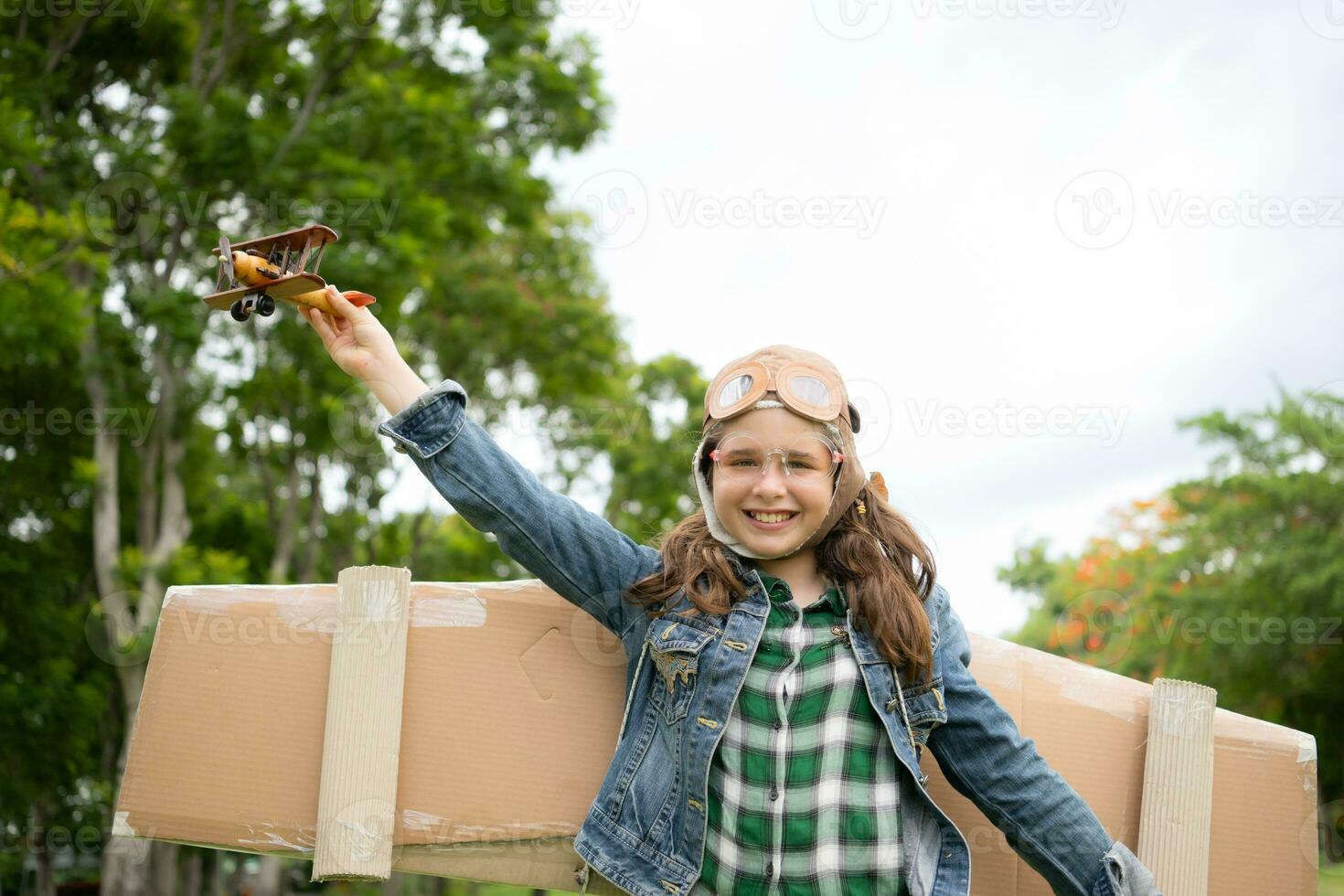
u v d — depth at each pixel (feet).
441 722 6.63
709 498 6.37
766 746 6.00
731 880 5.91
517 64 41.06
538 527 6.29
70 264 35.81
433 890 60.49
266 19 39.22
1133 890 6.10
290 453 43.68
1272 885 6.72
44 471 39.99
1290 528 53.06
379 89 37.91
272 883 43.75
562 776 6.63
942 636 6.44
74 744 37.81
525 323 47.42
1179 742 6.64
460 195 39.75
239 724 6.63
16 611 38.06
